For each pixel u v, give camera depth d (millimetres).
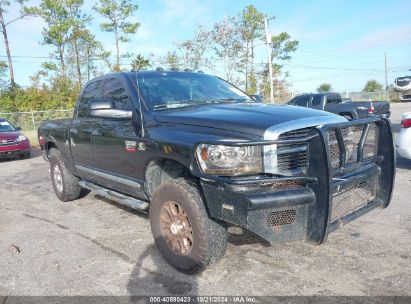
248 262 3971
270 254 4129
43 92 40031
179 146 3619
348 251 4125
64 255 4371
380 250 4117
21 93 38656
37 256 4367
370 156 3963
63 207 6391
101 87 5359
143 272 3881
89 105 4418
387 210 5344
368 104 16109
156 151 3926
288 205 3174
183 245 3760
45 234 5094
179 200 3650
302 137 3379
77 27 43125
